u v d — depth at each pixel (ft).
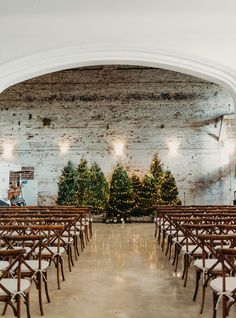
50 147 42.78
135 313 11.68
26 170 42.52
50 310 11.96
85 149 42.70
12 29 19.06
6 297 9.63
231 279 10.50
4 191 35.14
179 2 17.57
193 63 19.20
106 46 19.13
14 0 17.38
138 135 42.63
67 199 41.09
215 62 18.99
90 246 24.89
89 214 29.71
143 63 19.72
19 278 9.75
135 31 19.22
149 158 42.29
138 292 13.99
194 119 42.32
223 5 17.78
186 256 14.92
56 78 43.29
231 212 23.09
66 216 20.56
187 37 19.20
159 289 14.40
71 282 15.46
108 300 13.01
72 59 19.27
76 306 12.37
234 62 19.02
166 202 40.83
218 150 41.83
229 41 19.15
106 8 18.30
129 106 42.98
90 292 13.99
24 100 43.34
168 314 11.61
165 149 42.27
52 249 15.21
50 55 19.06
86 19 19.10
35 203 41.91
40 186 42.37
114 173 41.37
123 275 16.67
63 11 18.54
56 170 42.52
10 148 42.83
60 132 42.96
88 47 19.13
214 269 11.78
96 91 43.29
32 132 43.01
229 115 40.73
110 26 19.21
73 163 42.47
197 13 18.60
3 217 20.21
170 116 42.60
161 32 19.21
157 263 19.29
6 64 18.80
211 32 19.15
